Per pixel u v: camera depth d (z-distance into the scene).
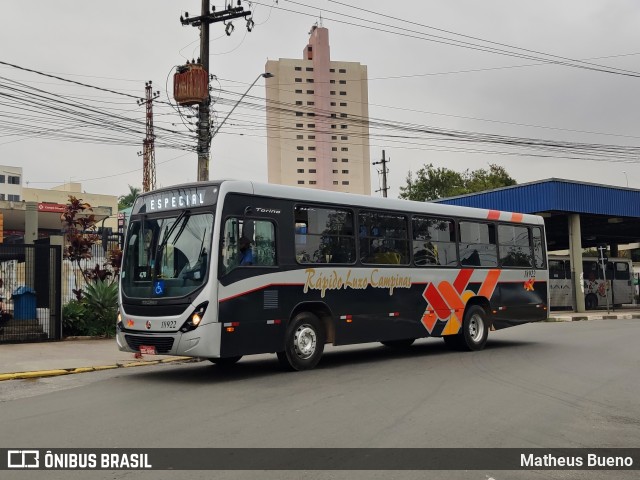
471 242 15.41
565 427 7.40
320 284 11.95
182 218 10.85
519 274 16.55
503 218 16.33
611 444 6.71
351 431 7.06
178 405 8.51
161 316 10.47
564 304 35.03
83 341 16.75
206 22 20.39
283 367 11.73
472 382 10.45
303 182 79.06
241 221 10.84
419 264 14.01
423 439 6.75
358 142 80.88
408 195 62.25
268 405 8.48
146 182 43.72
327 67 80.31
